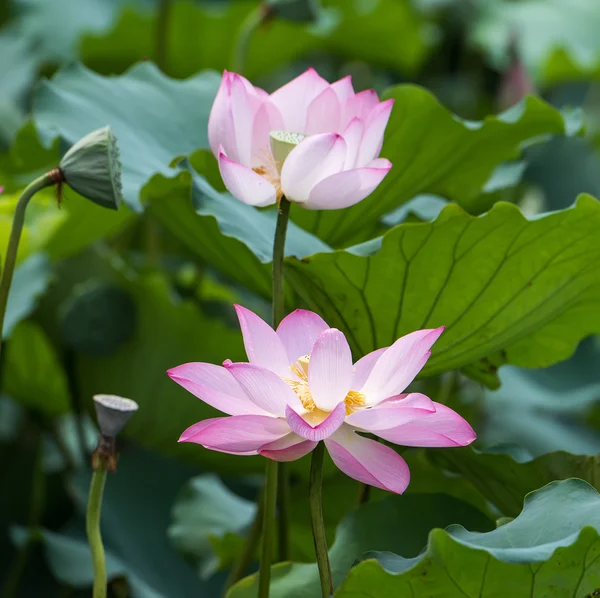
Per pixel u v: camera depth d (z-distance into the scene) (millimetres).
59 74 3199
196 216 2992
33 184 2748
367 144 2775
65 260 3549
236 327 3883
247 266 3012
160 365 3373
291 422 2613
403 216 3215
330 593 2705
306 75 2809
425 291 2875
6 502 3799
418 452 3008
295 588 2844
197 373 2672
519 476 2898
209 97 3279
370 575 2668
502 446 2941
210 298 4102
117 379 3438
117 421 2721
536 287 2875
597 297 2943
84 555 3266
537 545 2686
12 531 3352
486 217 2809
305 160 2721
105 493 3385
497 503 2969
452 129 3125
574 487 2746
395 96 3100
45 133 3113
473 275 2859
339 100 2840
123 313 3367
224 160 2711
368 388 2688
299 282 2918
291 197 2748
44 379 3666
